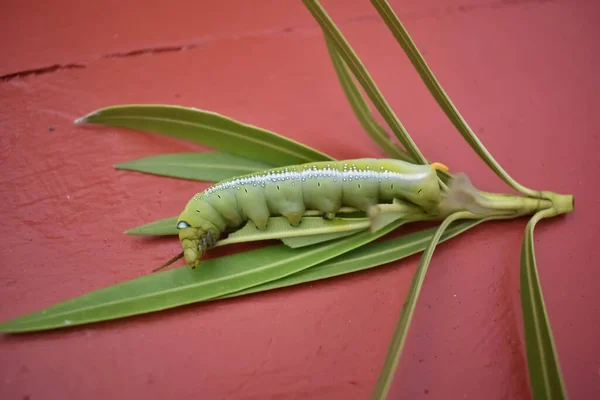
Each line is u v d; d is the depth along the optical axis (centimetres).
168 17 32
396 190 24
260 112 29
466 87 29
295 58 31
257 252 25
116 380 24
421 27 31
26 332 24
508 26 31
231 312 25
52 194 28
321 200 25
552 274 25
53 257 26
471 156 28
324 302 25
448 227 25
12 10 33
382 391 21
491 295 25
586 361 24
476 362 24
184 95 30
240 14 32
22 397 24
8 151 29
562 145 27
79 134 29
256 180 25
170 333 25
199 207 24
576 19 30
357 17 31
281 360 24
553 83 29
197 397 24
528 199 25
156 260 26
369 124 27
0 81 30
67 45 31
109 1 33
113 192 27
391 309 25
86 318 24
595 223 26
